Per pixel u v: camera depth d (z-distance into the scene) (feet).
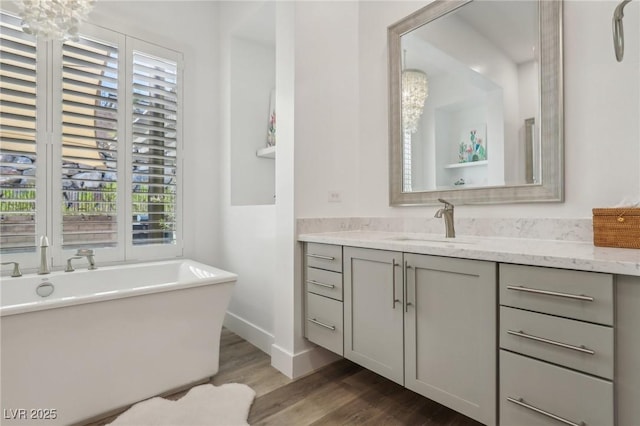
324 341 6.39
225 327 9.59
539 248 4.21
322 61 7.36
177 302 6.04
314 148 7.18
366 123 8.00
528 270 3.70
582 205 4.94
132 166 8.74
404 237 6.38
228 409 5.45
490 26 5.91
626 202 4.34
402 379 5.03
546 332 3.55
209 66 10.19
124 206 8.61
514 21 5.62
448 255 4.41
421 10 6.89
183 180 9.64
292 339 6.78
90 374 5.20
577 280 3.35
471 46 6.16
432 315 4.65
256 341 8.24
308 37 7.09
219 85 10.38
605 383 3.17
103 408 5.32
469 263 4.22
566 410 3.41
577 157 4.98
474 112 6.13
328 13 7.52
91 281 7.60
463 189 6.28
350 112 7.97
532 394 3.65
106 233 8.33
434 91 6.74
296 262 6.85
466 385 4.26
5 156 7.07
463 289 4.31
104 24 8.25
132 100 8.71
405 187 7.23
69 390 5.03
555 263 3.47
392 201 7.41
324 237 6.39
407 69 7.20
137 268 8.22
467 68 6.23
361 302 5.68
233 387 6.17
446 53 6.54
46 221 7.53
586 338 3.29
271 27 9.46
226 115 10.02
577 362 3.34
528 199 5.42
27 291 6.83
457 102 6.38
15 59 7.16
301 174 6.95
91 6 5.59
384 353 5.30
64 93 7.73
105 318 5.31
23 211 7.25
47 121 7.52
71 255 7.84
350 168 7.93
